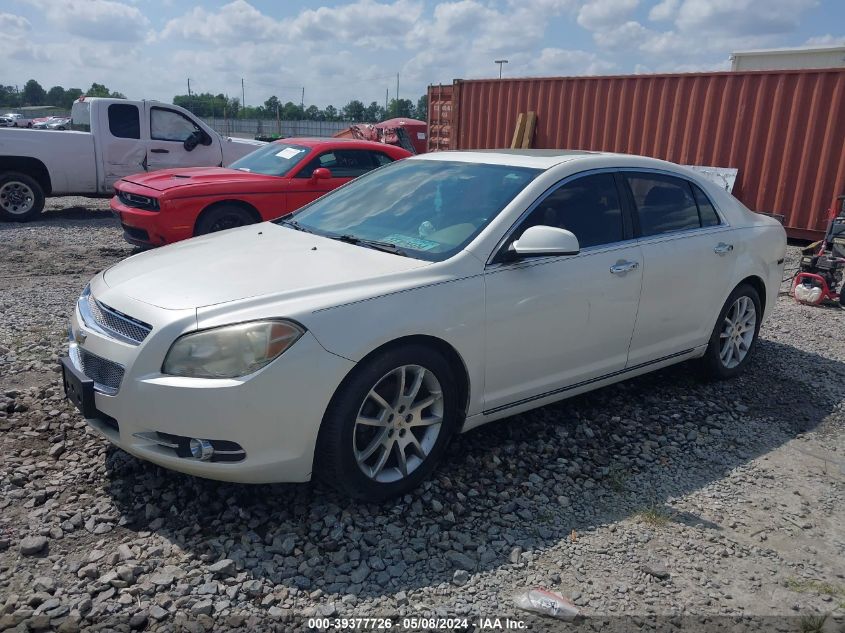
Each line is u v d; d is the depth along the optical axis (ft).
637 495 12.17
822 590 9.91
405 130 71.41
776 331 22.06
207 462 10.01
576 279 13.10
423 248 12.34
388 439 11.13
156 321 10.16
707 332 16.31
